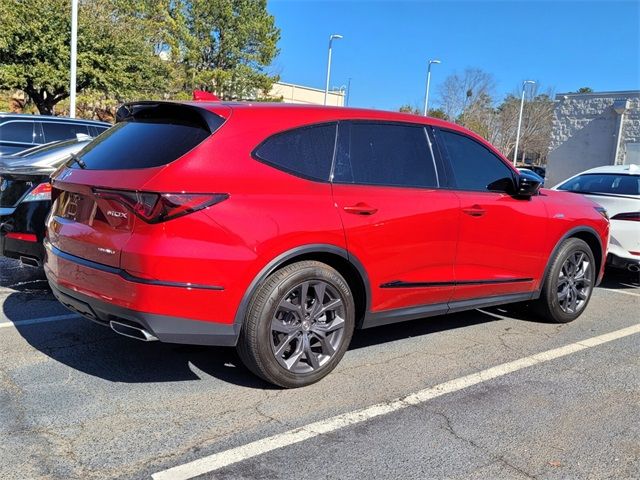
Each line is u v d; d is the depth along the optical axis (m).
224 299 3.29
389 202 3.97
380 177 4.05
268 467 2.87
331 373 4.08
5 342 4.42
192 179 3.22
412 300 4.25
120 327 3.36
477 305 4.77
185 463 2.87
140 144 3.57
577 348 4.86
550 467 2.97
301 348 3.71
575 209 5.46
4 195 5.33
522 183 4.78
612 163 24.33
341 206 3.73
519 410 3.62
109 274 3.26
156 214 3.13
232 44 35.34
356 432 3.25
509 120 45.41
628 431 3.39
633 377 4.24
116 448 2.97
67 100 31.34
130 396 3.59
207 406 3.49
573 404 3.74
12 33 21.11
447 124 4.61
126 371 3.97
